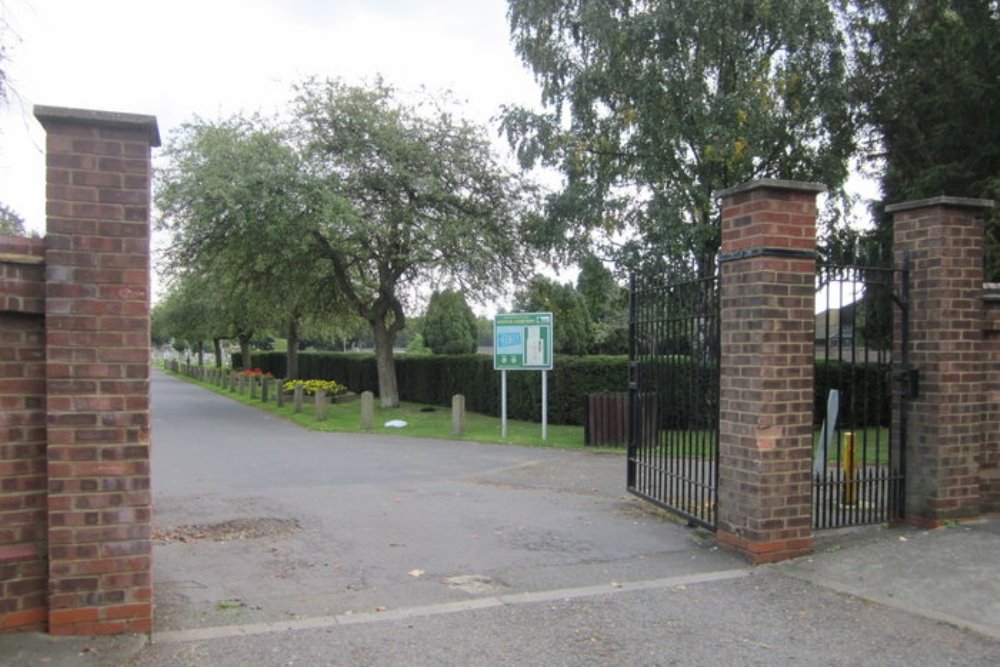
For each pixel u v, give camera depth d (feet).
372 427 53.52
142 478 13.76
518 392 61.72
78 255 13.37
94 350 13.46
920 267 21.34
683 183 58.39
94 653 12.96
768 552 18.78
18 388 13.44
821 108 56.80
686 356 23.07
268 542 20.86
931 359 21.08
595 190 61.67
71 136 13.35
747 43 57.77
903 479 21.65
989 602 15.64
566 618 15.12
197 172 57.31
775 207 18.66
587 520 23.79
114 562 13.66
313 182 57.88
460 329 111.86
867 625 14.82
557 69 62.64
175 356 276.41
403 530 22.40
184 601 15.88
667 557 19.58
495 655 13.32
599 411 44.06
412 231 63.36
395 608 15.66
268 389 92.58
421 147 63.36
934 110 51.55
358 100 63.16
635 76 58.29
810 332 19.04
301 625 14.60
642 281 25.86
